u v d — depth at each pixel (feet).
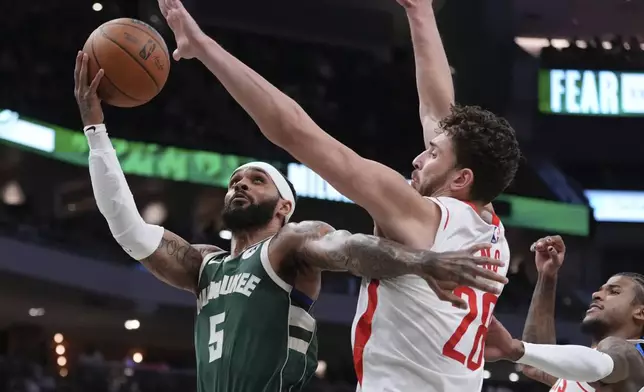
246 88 8.75
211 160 71.51
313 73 78.74
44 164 65.41
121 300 64.13
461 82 82.17
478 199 9.75
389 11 77.82
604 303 14.70
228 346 11.67
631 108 82.38
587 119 82.74
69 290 61.93
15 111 62.75
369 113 79.61
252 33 78.18
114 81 11.81
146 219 72.95
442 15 80.07
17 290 61.26
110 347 73.56
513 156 9.78
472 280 8.27
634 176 83.56
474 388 9.38
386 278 9.19
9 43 66.18
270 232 12.91
